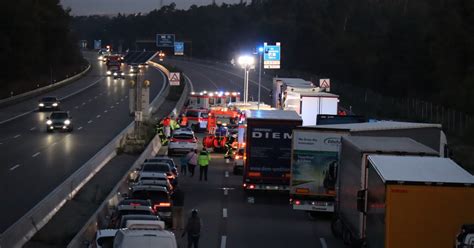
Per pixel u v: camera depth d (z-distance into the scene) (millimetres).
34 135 86938
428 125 47031
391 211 25500
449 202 25375
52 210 43562
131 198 39906
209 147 83500
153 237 24344
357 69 168250
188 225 34375
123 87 169500
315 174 44531
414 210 25438
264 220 45469
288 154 51844
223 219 45406
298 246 37906
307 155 44625
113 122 102625
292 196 44625
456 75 119688
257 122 51750
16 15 165250
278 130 51688
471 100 104125
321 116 62594
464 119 100625
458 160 73000
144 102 91312
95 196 50531
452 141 87562
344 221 37312
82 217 44062
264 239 39594
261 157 51906
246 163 51969
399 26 145500
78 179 53438
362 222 31953
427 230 25422
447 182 25438
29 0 182125
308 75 185000
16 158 67188
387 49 148375
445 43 123125
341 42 185875
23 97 137875
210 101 107562
